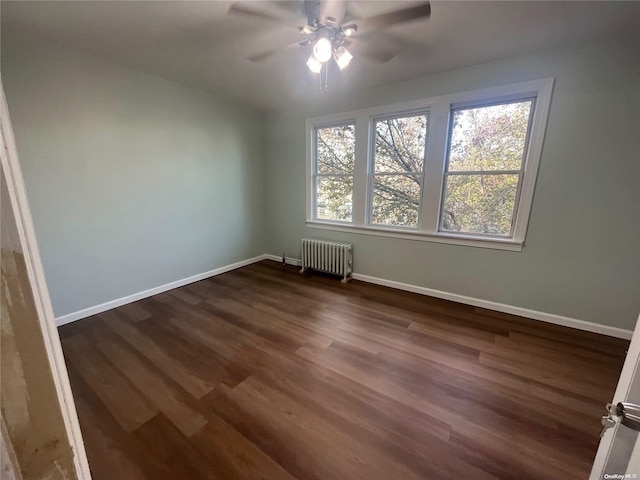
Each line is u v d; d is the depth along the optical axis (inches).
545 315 101.6
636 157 80.8
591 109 84.1
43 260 94.3
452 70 103.0
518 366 77.6
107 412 62.6
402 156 125.0
